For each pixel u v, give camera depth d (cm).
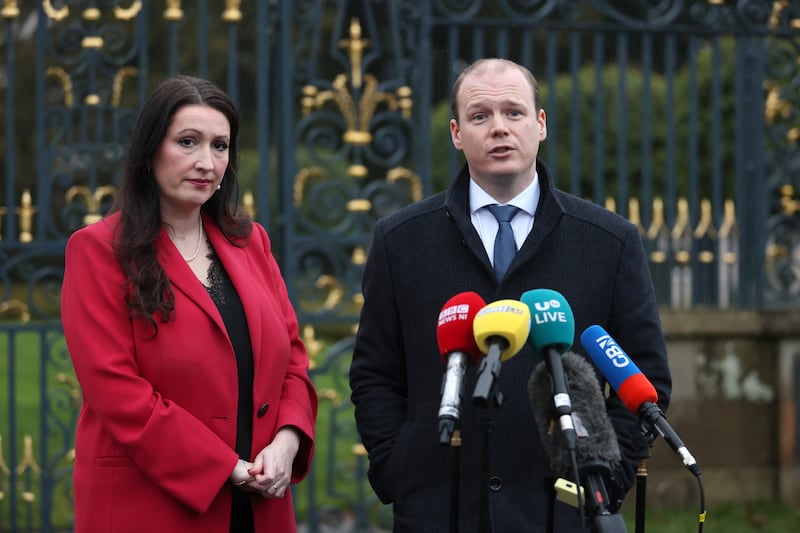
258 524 545
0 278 984
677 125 1697
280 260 1062
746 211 1143
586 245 557
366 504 1051
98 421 538
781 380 1121
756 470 1117
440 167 1691
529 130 550
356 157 1033
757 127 1133
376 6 2084
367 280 580
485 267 549
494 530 527
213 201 579
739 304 1141
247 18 2211
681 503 1108
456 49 1050
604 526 423
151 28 2102
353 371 584
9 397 980
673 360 1107
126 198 549
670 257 1125
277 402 562
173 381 532
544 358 444
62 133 999
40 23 988
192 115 546
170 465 518
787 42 1151
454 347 442
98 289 534
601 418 447
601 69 1078
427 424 544
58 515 1127
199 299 543
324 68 2136
